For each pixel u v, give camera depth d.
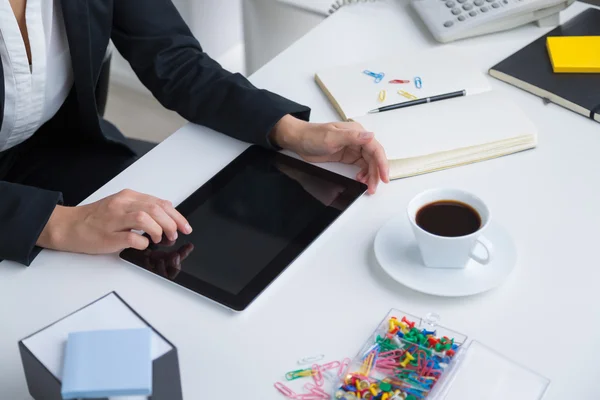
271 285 0.86
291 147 1.07
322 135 1.03
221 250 0.90
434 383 0.73
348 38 1.33
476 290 0.82
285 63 1.27
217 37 2.27
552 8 1.28
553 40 1.23
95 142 1.42
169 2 1.27
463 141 1.03
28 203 0.93
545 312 0.81
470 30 1.29
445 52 1.25
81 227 0.91
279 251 0.90
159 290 0.86
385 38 1.32
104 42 1.21
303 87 1.21
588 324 0.79
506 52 1.26
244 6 1.63
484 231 0.88
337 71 1.21
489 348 0.76
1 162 1.37
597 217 0.93
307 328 0.81
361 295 0.85
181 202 0.98
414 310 0.82
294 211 0.96
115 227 0.90
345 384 0.74
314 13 1.50
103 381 0.62
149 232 0.90
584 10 1.33
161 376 0.66
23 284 0.88
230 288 0.85
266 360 0.77
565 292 0.83
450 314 0.81
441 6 1.33
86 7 1.15
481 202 0.86
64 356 0.66
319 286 0.86
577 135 1.07
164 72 1.21
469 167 1.03
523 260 0.87
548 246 0.89
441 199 0.88
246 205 0.97
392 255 0.88
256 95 1.12
